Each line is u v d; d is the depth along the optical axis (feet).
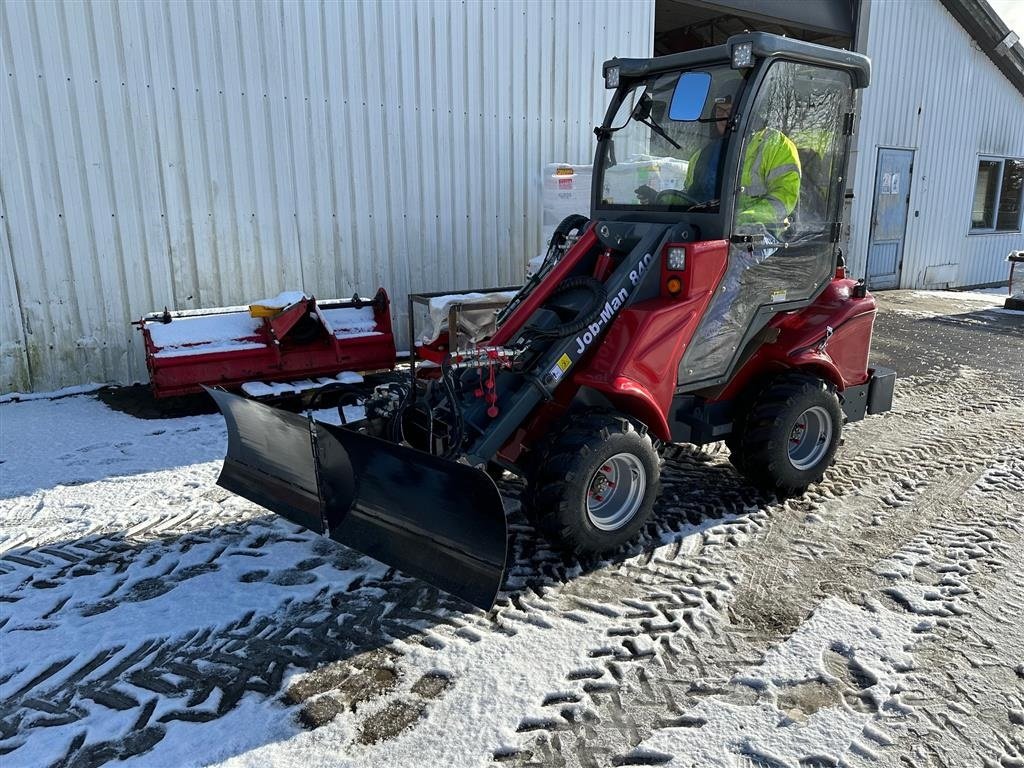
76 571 10.85
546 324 11.18
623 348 10.85
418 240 23.72
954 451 16.10
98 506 12.87
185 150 19.79
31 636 9.31
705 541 11.84
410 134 22.94
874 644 9.24
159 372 17.20
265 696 8.28
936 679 8.62
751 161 11.59
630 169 12.89
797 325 13.57
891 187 40.68
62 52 18.06
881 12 36.73
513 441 11.60
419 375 15.43
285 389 17.72
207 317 18.49
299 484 11.20
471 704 8.14
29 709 8.07
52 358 19.25
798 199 12.47
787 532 12.20
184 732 7.72
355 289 22.86
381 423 11.62
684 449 15.88
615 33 26.55
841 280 14.75
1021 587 10.60
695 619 9.71
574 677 8.62
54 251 18.79
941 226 44.45
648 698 8.27
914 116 40.47
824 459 13.69
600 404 11.57
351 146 22.00
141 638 9.25
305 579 10.64
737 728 7.82
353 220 22.45
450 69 23.29
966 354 25.86
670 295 11.44
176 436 16.28
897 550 11.64
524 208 25.82
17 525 12.21
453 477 9.14
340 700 8.21
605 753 7.49
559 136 26.07
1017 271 35.22
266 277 21.47
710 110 11.59
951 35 40.88
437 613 9.83
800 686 8.48
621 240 11.97
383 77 22.15
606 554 11.33
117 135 18.97
